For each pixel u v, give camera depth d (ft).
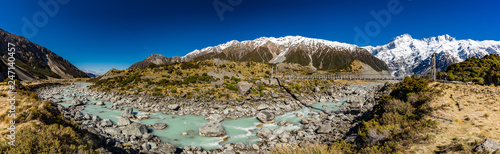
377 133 61.31
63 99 178.09
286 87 219.61
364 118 101.71
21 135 41.75
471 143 48.42
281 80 252.01
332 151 49.75
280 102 165.89
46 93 236.43
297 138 80.79
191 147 70.23
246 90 176.45
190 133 86.94
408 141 54.08
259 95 176.45
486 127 56.39
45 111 60.75
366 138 60.80
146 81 243.40
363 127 72.95
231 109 134.21
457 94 88.02
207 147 72.49
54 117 58.90
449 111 72.95
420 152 48.42
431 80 124.47
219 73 291.79
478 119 62.39
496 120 60.29
